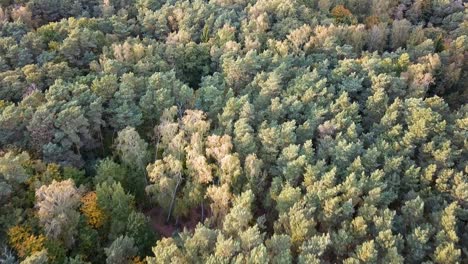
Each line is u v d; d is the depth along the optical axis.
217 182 80.50
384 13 137.62
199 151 79.56
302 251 62.91
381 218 68.12
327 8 135.25
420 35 123.00
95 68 101.31
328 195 71.62
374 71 101.94
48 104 82.69
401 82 98.94
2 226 64.88
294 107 91.94
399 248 66.62
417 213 70.56
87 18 122.00
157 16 122.38
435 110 93.00
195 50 113.50
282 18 127.00
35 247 61.03
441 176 77.31
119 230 69.88
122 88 89.81
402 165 81.50
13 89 91.50
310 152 81.00
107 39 112.69
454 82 111.56
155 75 94.00
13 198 68.50
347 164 80.44
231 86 102.50
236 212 66.12
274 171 81.75
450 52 117.50
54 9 128.88
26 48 104.06
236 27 123.06
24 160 71.94
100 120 86.06
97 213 69.31
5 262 59.41
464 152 84.25
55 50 106.25
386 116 89.69
